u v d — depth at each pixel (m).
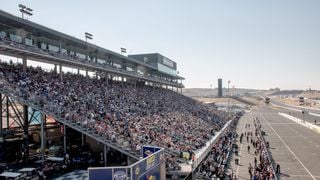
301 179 37.31
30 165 35.28
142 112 56.41
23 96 35.53
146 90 82.00
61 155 39.56
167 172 34.28
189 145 48.06
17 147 38.59
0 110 37.28
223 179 36.28
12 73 41.06
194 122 70.56
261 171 37.47
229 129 85.81
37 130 42.72
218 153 48.72
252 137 73.44
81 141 45.94
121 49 76.44
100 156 40.72
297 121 116.12
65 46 53.97
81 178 32.16
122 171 21.23
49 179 31.84
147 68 87.25
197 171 36.97
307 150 57.72
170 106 77.56
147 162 23.94
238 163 45.09
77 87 50.44
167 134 48.69
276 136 77.69
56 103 38.25
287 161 48.06
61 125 44.56
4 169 33.06
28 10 44.47
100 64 58.50
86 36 57.06
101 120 41.03
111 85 65.44
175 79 120.19
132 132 41.50
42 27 41.88
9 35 42.16
